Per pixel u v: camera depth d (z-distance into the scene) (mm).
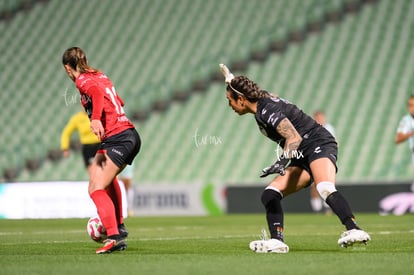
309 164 24375
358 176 75562
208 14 98062
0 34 105188
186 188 69312
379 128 78750
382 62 85000
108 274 17750
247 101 24422
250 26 94312
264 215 64688
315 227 43000
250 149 81125
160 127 87500
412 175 74438
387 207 63531
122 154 25141
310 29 90938
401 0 89312
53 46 101375
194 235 36719
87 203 58156
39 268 19125
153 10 101250
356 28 89000
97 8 104062
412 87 81438
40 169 86438
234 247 28141
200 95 89438
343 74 85250
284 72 87938
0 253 25469
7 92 97812
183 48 95438
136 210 70500
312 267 18922
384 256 21828
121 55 97500
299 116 24484
